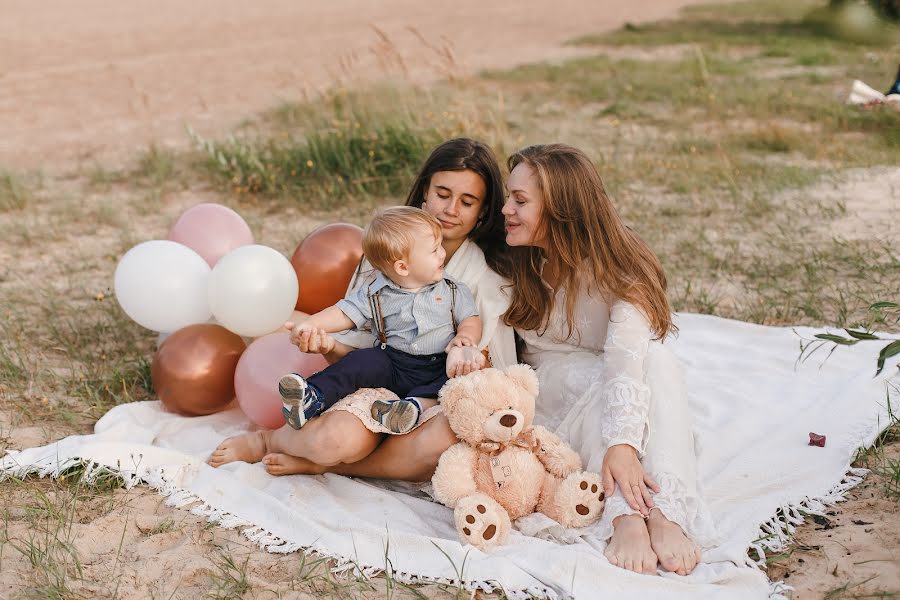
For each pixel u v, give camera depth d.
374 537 3.16
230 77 15.03
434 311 3.60
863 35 16.77
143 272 4.20
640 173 8.56
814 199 7.51
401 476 3.51
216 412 4.27
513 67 15.48
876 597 2.83
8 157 10.27
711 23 20.56
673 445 3.26
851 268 5.88
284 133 10.12
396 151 8.64
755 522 3.21
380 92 11.09
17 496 3.52
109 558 3.14
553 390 3.69
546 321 3.77
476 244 3.93
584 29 20.61
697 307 5.49
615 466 3.20
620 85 13.26
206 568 3.05
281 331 4.23
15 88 14.38
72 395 4.47
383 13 23.45
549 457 3.31
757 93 12.03
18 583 2.98
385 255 3.53
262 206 8.22
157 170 9.29
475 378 3.26
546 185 3.48
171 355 4.09
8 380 4.59
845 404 4.05
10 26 20.83
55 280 6.33
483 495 3.16
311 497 3.48
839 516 3.31
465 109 10.87
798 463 3.61
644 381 3.42
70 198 8.54
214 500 3.45
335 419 3.36
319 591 2.96
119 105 13.07
